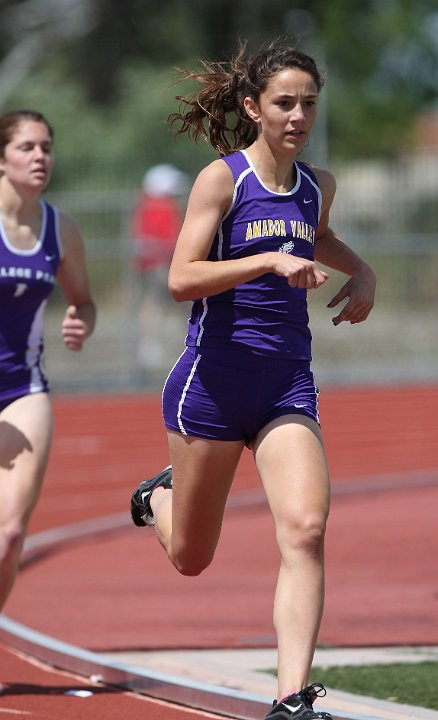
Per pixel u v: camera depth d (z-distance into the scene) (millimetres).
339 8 151250
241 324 14922
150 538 33969
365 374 80812
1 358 18531
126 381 74500
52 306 90750
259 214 14875
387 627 23266
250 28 142875
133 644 22125
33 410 18531
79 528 35062
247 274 14148
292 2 145375
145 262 73812
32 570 29984
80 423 60188
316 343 86125
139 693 18391
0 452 18203
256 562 30141
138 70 139000
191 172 114625
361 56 153375
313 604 14016
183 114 17188
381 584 27297
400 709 16984
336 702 17406
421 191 92000
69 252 19422
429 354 84500
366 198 90375
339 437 56469
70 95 130500
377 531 33812
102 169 118438
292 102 14688
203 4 144750
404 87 157875
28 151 18609
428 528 34062
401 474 46031
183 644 22109
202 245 14695
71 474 46219
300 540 14086
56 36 145250
